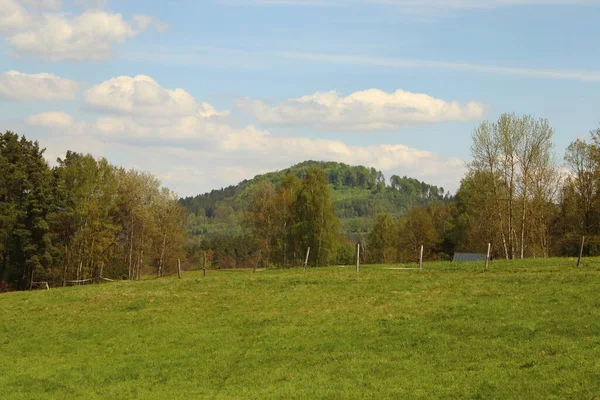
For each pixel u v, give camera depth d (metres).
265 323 35.53
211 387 25.33
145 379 27.44
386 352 27.84
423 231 116.25
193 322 37.47
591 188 81.31
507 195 73.44
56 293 50.22
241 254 164.75
